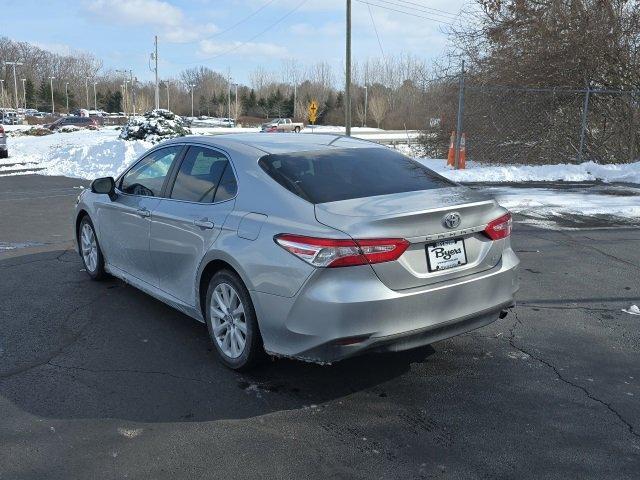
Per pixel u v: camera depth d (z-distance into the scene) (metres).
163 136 21.97
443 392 3.71
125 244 5.24
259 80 126.12
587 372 3.98
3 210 10.70
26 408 3.51
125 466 2.95
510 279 3.94
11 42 145.75
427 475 2.87
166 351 4.35
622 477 2.84
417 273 3.49
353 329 3.31
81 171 17.84
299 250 3.41
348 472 2.89
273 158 4.15
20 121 79.88
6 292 5.70
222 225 3.97
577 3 16.73
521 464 2.95
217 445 3.13
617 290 5.74
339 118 95.19
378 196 3.79
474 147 17.89
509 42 17.72
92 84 147.75
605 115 16.61
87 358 4.22
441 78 19.09
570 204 10.66
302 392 3.72
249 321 3.77
